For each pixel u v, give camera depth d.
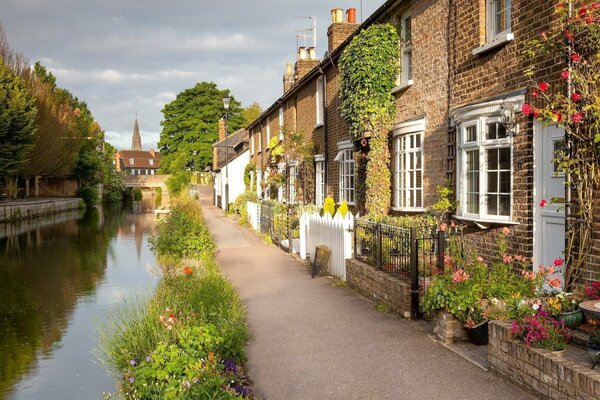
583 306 5.45
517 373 5.56
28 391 7.88
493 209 9.50
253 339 7.85
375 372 6.30
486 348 6.89
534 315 5.61
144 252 22.30
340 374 6.32
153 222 37.75
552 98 7.97
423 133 12.36
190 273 11.41
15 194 48.44
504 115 8.79
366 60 13.90
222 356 6.65
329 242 12.91
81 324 11.45
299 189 22.97
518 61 8.91
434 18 11.88
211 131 78.19
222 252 17.66
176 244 16.53
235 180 43.06
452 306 6.96
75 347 9.94
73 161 56.88
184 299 8.98
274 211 20.55
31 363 9.12
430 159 12.05
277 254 16.97
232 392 5.25
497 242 9.36
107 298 13.74
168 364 5.77
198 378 5.48
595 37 7.05
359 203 15.27
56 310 12.74
